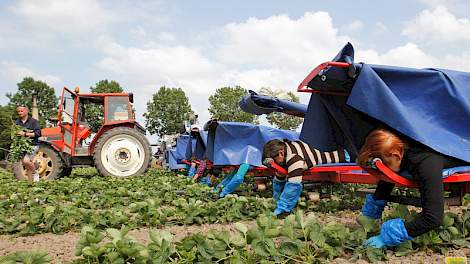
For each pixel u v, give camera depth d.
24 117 11.56
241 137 7.75
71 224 4.88
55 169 12.85
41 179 11.94
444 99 3.36
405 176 3.42
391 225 3.27
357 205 6.11
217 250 2.89
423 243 3.39
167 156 19.28
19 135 11.39
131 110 14.15
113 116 13.91
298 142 5.72
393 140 3.25
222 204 5.33
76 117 13.59
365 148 3.40
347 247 3.30
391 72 3.32
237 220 5.08
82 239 2.93
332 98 4.00
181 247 2.92
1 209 5.80
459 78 3.43
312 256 3.09
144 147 13.47
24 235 4.49
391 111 3.19
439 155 3.22
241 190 8.12
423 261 3.12
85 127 14.03
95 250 2.73
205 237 2.94
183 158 13.62
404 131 3.17
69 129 13.48
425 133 3.23
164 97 86.94
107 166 13.18
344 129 4.01
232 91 79.31
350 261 3.14
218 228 4.64
